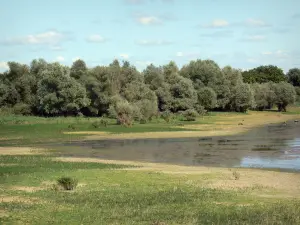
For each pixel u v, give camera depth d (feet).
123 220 56.70
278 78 654.12
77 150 169.07
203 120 337.52
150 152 160.97
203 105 402.93
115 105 320.50
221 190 82.23
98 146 182.80
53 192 79.15
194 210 63.46
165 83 390.42
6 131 238.68
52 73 336.70
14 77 385.70
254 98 463.01
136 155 152.97
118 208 64.44
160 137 217.36
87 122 291.99
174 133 234.99
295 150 161.68
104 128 256.52
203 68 437.17
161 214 60.59
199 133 235.81
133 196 75.05
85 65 410.72
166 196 74.95
